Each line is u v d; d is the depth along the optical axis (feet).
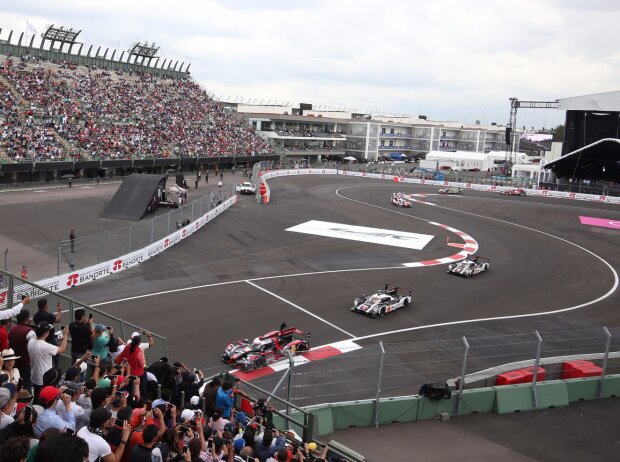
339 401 62.59
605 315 103.50
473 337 87.35
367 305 94.89
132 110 265.95
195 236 146.41
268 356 72.64
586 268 139.95
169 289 101.91
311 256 134.62
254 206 199.41
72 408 28.43
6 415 23.95
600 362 73.15
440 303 104.17
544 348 84.17
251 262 125.39
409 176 330.13
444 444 50.93
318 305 98.32
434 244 157.17
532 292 116.06
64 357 41.70
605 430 55.88
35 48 263.49
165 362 40.45
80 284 100.68
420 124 518.78
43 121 217.36
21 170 186.09
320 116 453.99
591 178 308.40
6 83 225.56
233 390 42.86
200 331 82.58
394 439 51.55
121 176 237.66
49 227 138.21
